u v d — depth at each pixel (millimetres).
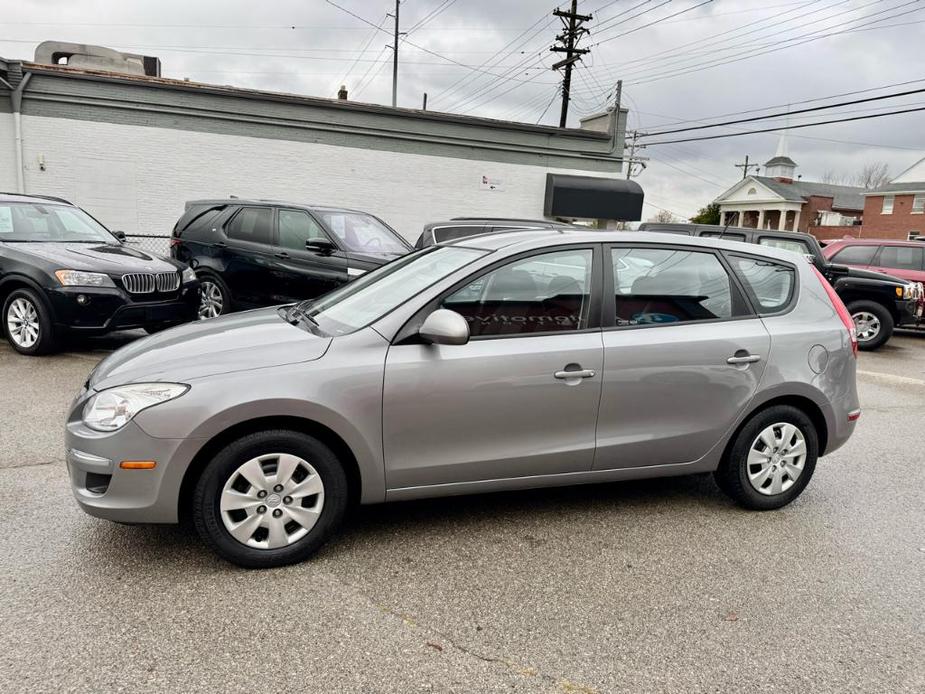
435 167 18609
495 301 3365
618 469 3602
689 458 3725
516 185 19594
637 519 3787
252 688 2277
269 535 3035
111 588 2855
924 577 3256
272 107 16750
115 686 2258
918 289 10641
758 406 3797
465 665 2451
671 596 2988
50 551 3150
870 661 2572
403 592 2926
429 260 3820
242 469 2967
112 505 2887
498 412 3303
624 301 3574
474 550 3338
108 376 3074
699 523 3770
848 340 3971
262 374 2963
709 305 3748
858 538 3664
